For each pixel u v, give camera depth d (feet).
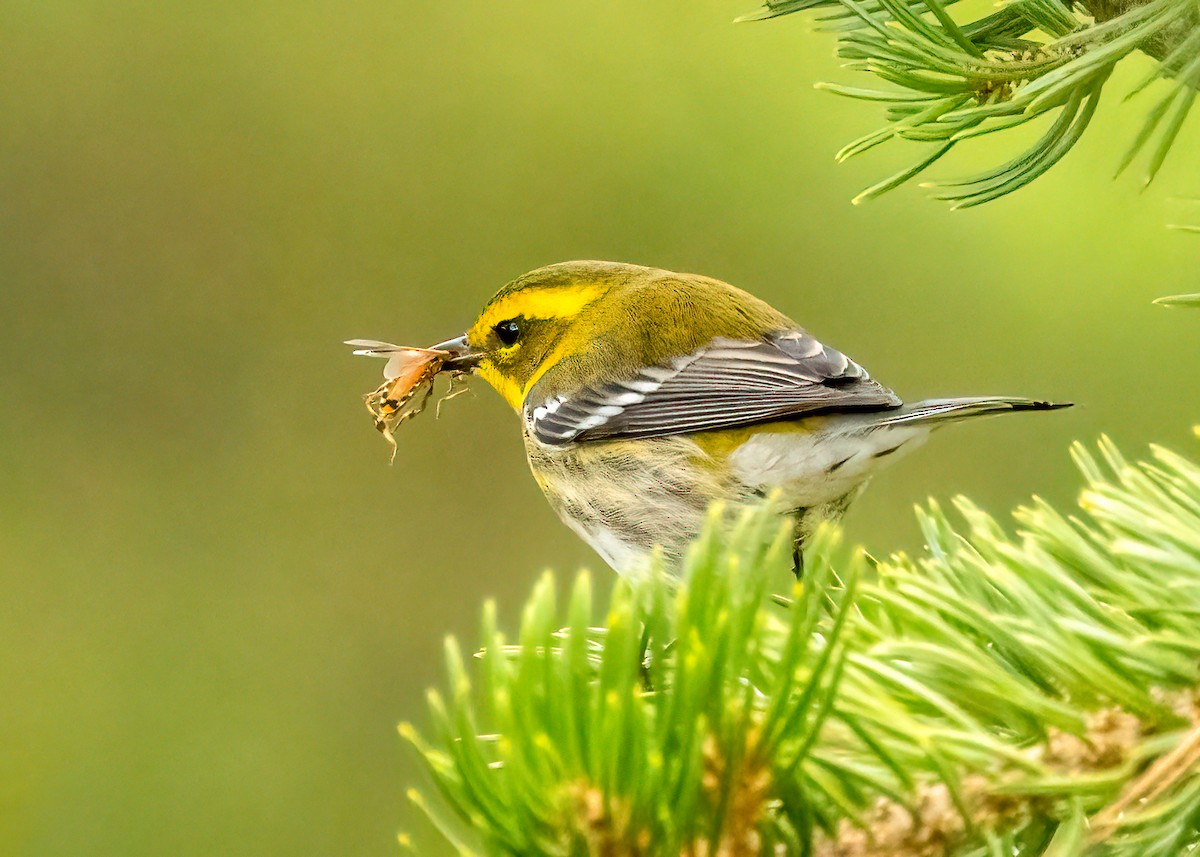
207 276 46.70
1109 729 11.31
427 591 44.32
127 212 47.09
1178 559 11.53
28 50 46.96
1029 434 38.50
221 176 46.83
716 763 10.22
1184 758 10.89
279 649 43.50
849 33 16.06
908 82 15.02
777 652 11.03
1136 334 37.22
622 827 10.02
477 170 45.16
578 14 44.55
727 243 42.04
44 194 47.09
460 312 45.42
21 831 39.58
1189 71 13.15
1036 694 11.34
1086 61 13.87
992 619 11.56
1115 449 12.99
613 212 43.19
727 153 42.45
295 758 41.98
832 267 41.01
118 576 44.37
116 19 47.42
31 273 46.83
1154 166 13.44
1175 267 36.19
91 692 42.27
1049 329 38.17
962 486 38.68
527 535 45.01
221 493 45.70
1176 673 11.23
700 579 10.12
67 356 46.68
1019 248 37.93
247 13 46.88
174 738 41.96
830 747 11.59
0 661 42.83
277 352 46.60
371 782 41.91
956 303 39.37
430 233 45.62
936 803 11.11
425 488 45.24
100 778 40.70
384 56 46.01
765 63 42.73
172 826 40.47
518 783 9.93
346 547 44.75
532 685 9.97
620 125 43.45
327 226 46.29
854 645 11.48
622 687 9.91
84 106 47.16
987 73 14.88
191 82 47.09
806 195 41.57
